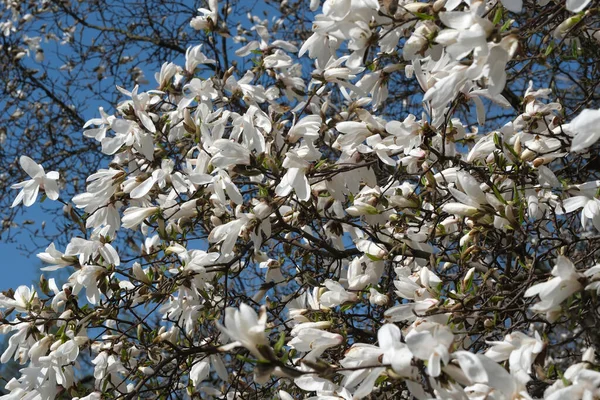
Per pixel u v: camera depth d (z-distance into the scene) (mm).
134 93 3736
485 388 2215
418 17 2781
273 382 3979
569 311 2453
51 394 3596
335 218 3578
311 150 3385
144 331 4031
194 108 4164
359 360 2305
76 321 3771
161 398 3549
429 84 3041
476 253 3389
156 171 3539
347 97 3918
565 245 3141
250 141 3355
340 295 3383
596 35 3568
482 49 2355
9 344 3656
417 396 2182
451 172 3541
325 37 3301
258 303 3842
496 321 2945
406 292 2951
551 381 2350
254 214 3227
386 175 4930
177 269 3898
